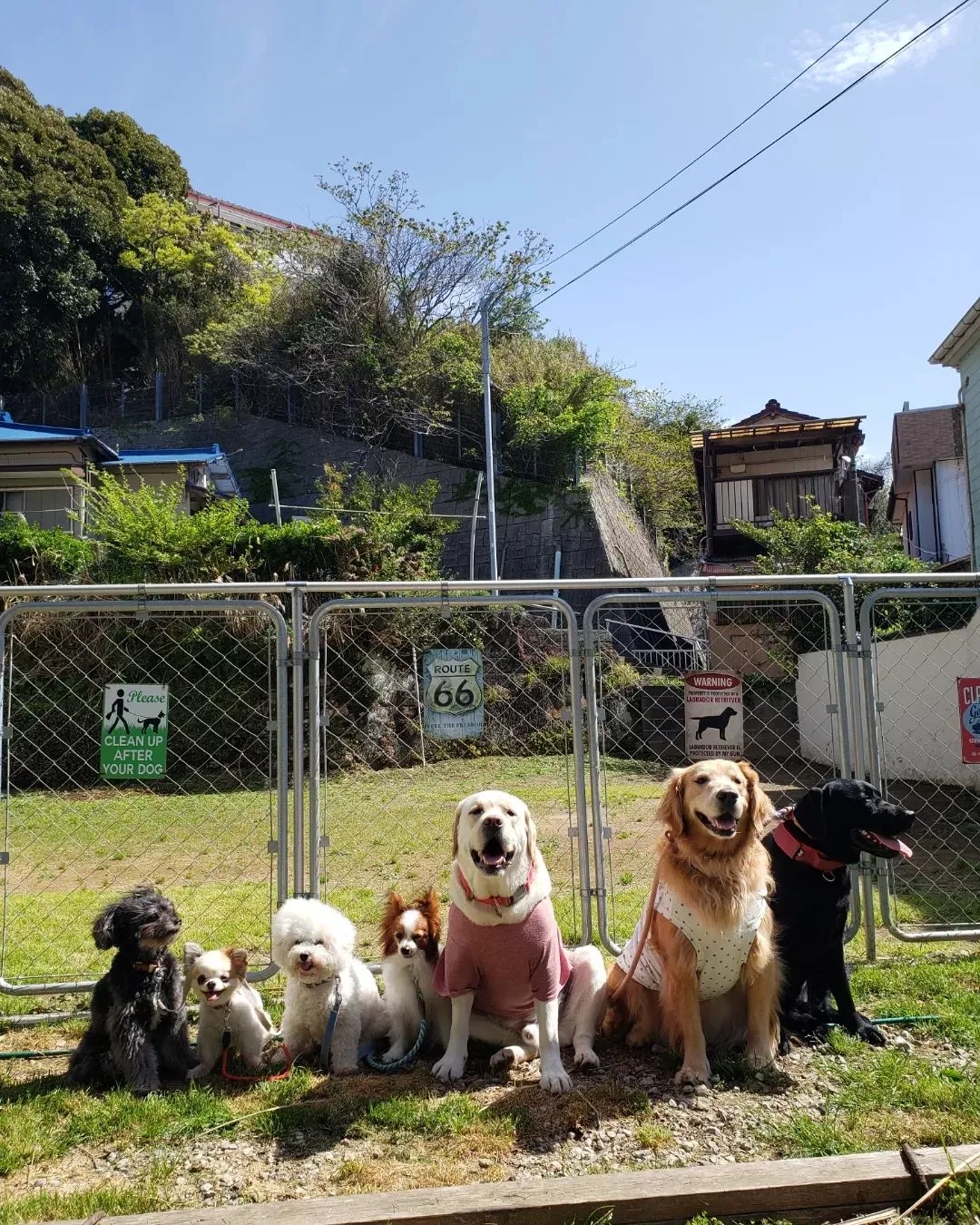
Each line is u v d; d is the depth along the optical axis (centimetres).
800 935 265
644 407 2417
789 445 1541
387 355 1680
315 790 305
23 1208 185
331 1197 182
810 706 884
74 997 310
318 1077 246
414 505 1276
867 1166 188
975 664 661
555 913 391
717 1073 243
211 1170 204
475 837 237
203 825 620
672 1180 185
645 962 261
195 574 936
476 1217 178
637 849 527
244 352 1830
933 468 1380
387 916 266
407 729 828
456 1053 246
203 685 838
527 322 1822
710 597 327
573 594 1345
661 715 932
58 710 813
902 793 688
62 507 1249
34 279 1973
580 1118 220
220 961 247
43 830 608
